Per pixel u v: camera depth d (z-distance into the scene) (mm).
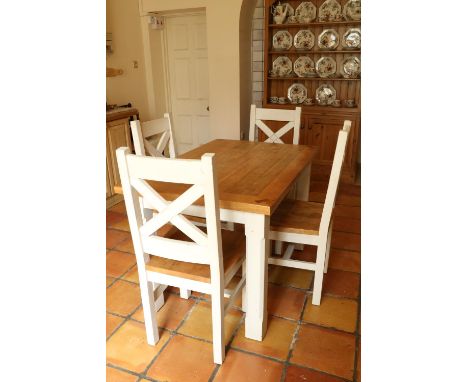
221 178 1761
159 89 4773
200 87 4730
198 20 4438
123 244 2709
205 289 1491
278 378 1538
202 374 1563
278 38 4156
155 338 1721
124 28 4152
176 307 1992
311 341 1738
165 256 1495
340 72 4051
